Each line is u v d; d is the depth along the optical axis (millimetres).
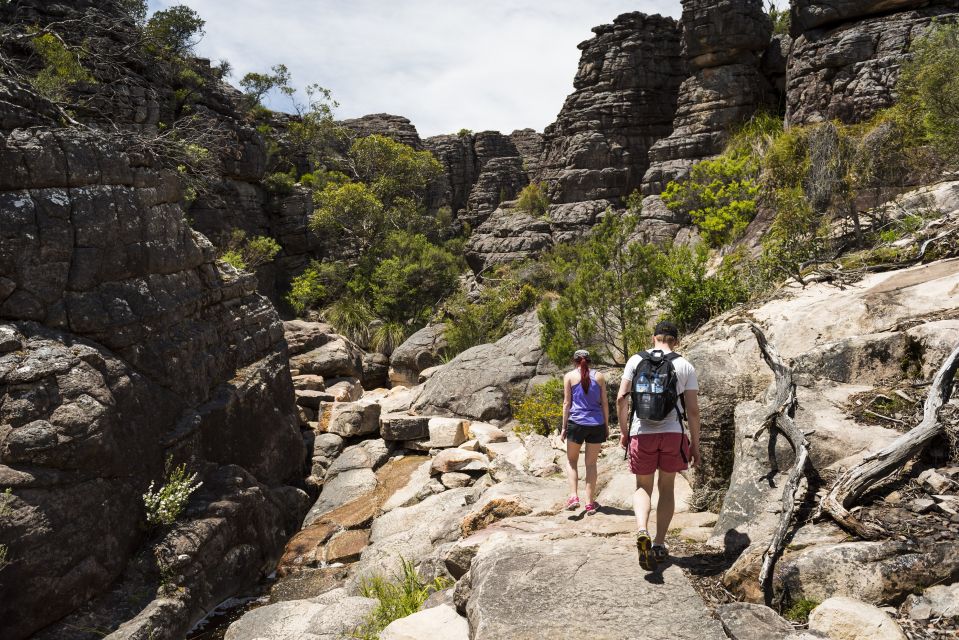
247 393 11328
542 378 14250
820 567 3395
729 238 17750
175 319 10086
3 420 6754
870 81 19062
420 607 5586
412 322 33781
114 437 7680
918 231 8461
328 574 8641
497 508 6344
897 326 5539
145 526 8047
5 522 6254
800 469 4211
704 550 4246
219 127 33406
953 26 12602
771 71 28797
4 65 16781
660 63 35625
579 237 34188
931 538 3383
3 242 7504
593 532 4934
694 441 3932
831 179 11078
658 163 29078
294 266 39469
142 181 9891
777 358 5457
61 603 6645
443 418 12438
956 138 11242
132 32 27922
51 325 7883
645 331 11789
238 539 9000
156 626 6996
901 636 2873
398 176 53844
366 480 11539
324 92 54438
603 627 3439
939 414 4203
